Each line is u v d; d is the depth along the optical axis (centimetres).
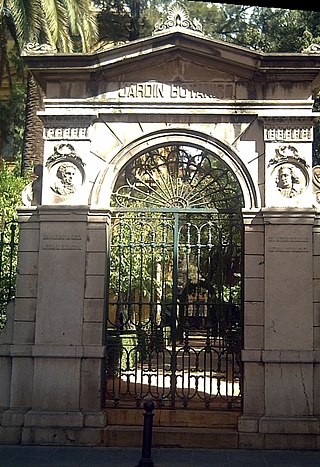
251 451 994
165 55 1100
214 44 1079
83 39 1675
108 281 1104
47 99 1104
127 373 1212
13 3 1525
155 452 987
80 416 1029
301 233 1048
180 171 1138
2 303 1322
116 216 1177
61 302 1062
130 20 2392
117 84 1109
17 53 1998
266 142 1077
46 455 961
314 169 1100
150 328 1133
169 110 1092
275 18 2447
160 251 1359
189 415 1064
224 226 1175
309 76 1081
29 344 1068
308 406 1014
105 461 928
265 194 1065
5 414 1043
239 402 1115
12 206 1572
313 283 1048
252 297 1048
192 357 1611
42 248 1074
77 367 1046
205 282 1153
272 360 1023
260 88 1091
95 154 1098
